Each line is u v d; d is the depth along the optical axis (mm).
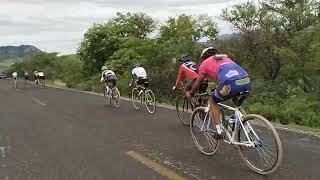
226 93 6156
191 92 6949
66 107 17062
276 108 13344
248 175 5918
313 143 8133
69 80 43875
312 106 15125
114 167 6613
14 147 8430
